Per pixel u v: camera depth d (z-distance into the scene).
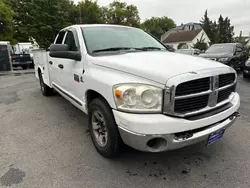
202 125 2.12
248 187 2.15
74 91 3.32
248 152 2.81
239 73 10.76
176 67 2.14
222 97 2.43
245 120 3.94
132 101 2.03
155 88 1.99
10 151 2.88
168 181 2.26
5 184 2.21
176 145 2.06
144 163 2.58
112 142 2.41
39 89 7.03
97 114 2.67
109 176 2.34
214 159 2.66
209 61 2.54
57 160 2.65
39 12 21.03
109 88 2.23
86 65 2.84
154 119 1.96
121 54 2.85
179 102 2.00
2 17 20.34
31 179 2.29
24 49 20.67
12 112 4.56
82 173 2.39
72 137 3.30
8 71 13.42
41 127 3.71
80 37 3.16
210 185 2.19
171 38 47.28
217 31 50.47
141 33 3.85
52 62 4.39
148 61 2.38
